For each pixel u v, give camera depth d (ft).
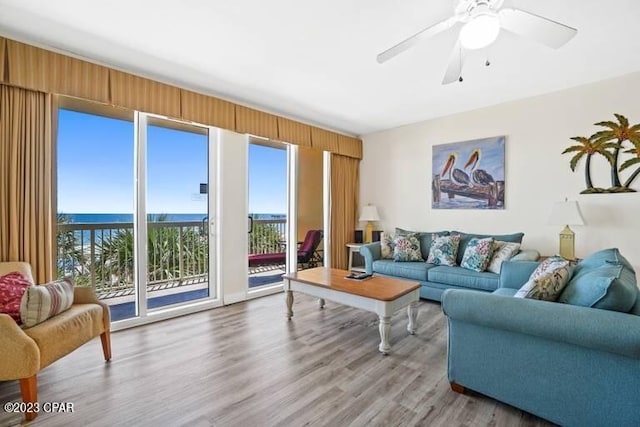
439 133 14.05
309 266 17.25
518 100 11.84
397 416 5.23
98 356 7.36
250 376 6.48
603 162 10.18
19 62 7.20
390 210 15.98
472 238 11.95
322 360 7.21
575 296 5.22
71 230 9.48
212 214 11.44
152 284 11.75
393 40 7.61
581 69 9.30
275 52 8.20
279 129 13.03
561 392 4.77
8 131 7.19
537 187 11.46
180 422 5.06
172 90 9.79
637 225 9.66
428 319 9.97
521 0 6.06
